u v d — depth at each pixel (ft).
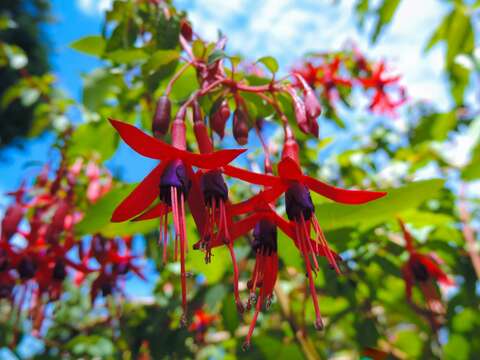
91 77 0.70
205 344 0.82
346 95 0.73
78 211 0.65
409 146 0.93
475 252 0.69
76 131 0.72
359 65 0.78
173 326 0.71
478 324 0.69
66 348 0.70
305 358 0.60
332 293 0.62
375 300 0.72
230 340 0.77
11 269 0.55
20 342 0.74
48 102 0.96
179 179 0.32
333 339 0.98
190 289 0.76
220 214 0.33
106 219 0.52
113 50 0.58
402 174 0.84
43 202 0.60
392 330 0.92
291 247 0.52
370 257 0.60
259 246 0.35
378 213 0.47
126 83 0.70
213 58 0.42
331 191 0.33
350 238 0.51
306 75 0.72
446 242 0.65
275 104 0.41
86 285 0.88
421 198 0.46
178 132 0.35
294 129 0.56
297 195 0.33
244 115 0.41
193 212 0.34
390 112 0.80
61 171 0.63
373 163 0.88
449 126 0.88
